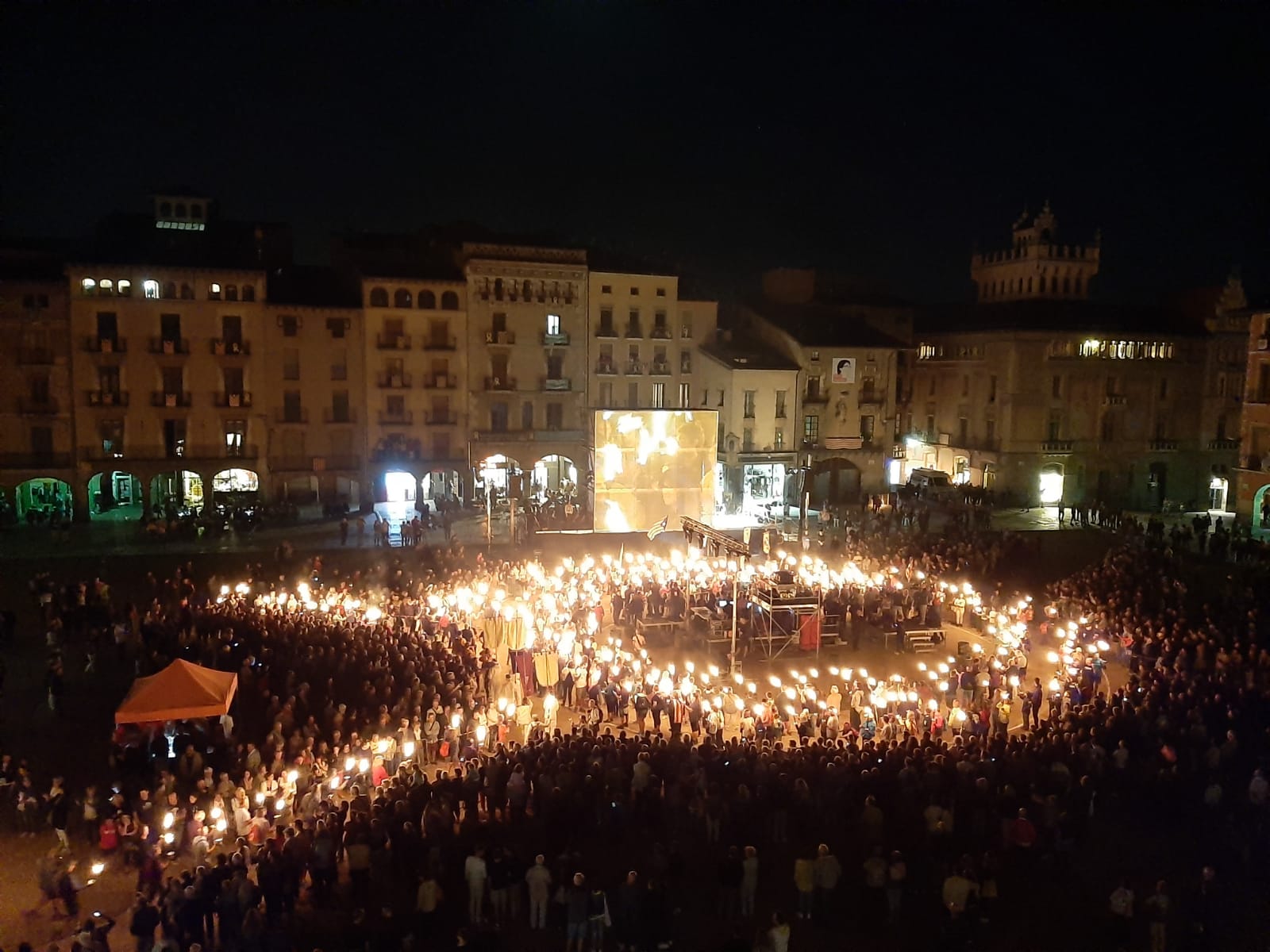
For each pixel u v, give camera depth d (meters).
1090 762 28.19
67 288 65.06
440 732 31.59
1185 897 24.86
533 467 76.00
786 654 43.34
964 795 25.88
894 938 22.97
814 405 80.50
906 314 88.06
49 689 35.44
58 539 57.28
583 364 76.62
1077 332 80.00
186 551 55.69
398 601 44.31
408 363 72.31
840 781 26.27
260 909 22.39
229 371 68.88
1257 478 68.50
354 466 72.12
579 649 38.34
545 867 23.98
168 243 71.69
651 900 21.30
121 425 67.12
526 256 74.06
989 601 50.66
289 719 30.39
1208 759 28.83
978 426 83.88
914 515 70.25
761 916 23.62
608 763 27.42
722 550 47.50
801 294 88.12
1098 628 41.34
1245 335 84.12
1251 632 39.62
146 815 26.36
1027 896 24.77
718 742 30.08
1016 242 88.69
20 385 65.19
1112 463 83.12
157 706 29.84
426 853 24.08
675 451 67.94
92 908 24.20
